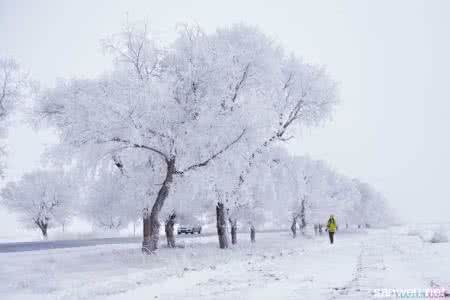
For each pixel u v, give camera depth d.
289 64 28.95
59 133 21.30
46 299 9.71
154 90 18.95
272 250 23.45
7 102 22.23
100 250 24.31
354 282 9.75
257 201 30.97
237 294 8.57
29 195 49.91
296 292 8.52
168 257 18.91
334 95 29.33
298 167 32.53
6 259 19.06
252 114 20.62
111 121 18.27
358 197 69.12
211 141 19.84
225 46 23.34
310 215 48.62
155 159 22.05
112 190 25.00
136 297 8.91
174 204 25.39
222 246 25.31
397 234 47.16
